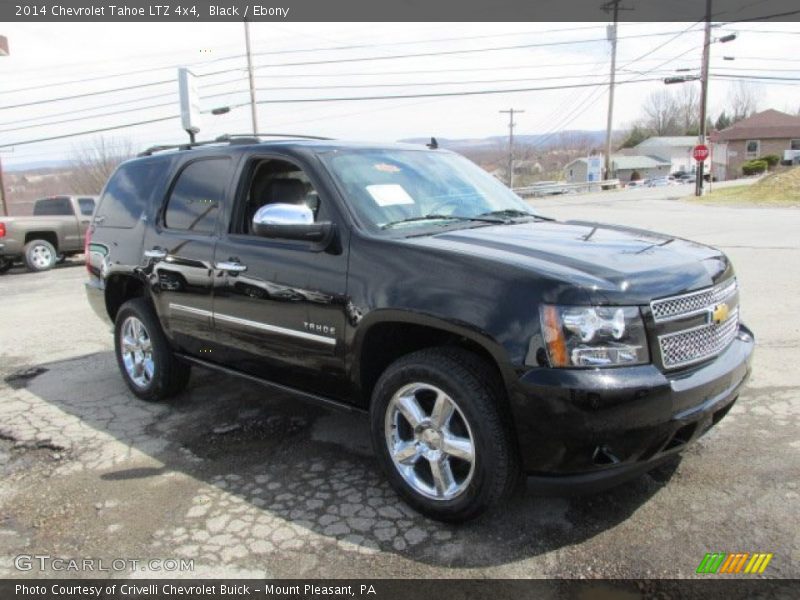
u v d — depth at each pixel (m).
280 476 3.76
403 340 3.47
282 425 4.51
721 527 3.05
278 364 3.85
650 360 2.83
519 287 2.84
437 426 3.11
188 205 4.54
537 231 3.61
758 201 26.88
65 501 3.56
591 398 2.67
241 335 4.02
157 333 4.85
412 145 4.53
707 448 3.82
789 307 7.05
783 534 2.98
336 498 3.49
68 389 5.54
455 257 3.07
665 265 3.09
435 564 2.88
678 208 25.00
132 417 4.79
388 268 3.23
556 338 2.73
